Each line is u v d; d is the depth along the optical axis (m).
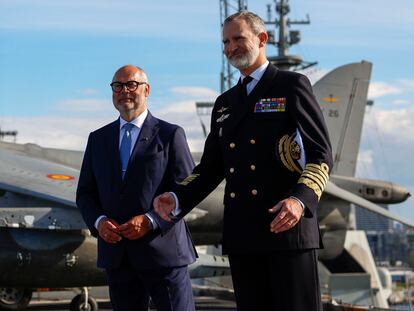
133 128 5.84
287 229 4.07
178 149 5.80
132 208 5.62
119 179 5.72
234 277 4.57
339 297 15.66
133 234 5.34
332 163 4.30
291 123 4.43
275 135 4.41
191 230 15.25
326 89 22.12
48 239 10.94
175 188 4.82
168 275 5.64
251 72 4.60
